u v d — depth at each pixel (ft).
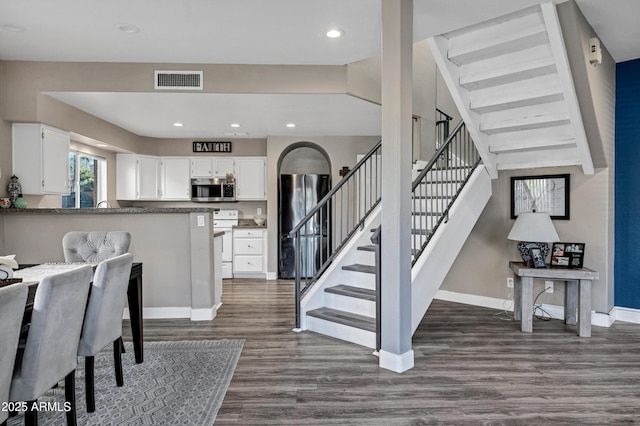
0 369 4.68
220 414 7.26
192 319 13.42
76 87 13.10
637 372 9.08
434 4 9.27
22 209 12.78
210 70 13.34
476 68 11.59
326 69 13.46
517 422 6.97
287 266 21.33
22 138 13.47
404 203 8.94
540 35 9.89
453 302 15.83
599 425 6.88
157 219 13.62
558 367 9.34
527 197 13.92
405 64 8.80
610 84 12.63
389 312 9.15
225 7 9.56
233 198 22.17
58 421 7.06
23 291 4.91
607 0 9.32
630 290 13.14
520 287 13.11
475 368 9.28
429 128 19.01
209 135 21.29
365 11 9.80
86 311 7.22
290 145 21.52
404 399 7.79
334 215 21.43
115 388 8.34
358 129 19.67
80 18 10.09
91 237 10.50
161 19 10.17
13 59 12.88
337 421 7.01
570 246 12.60
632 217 13.07
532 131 12.51
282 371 9.13
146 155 21.49
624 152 13.19
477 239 15.25
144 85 13.21
